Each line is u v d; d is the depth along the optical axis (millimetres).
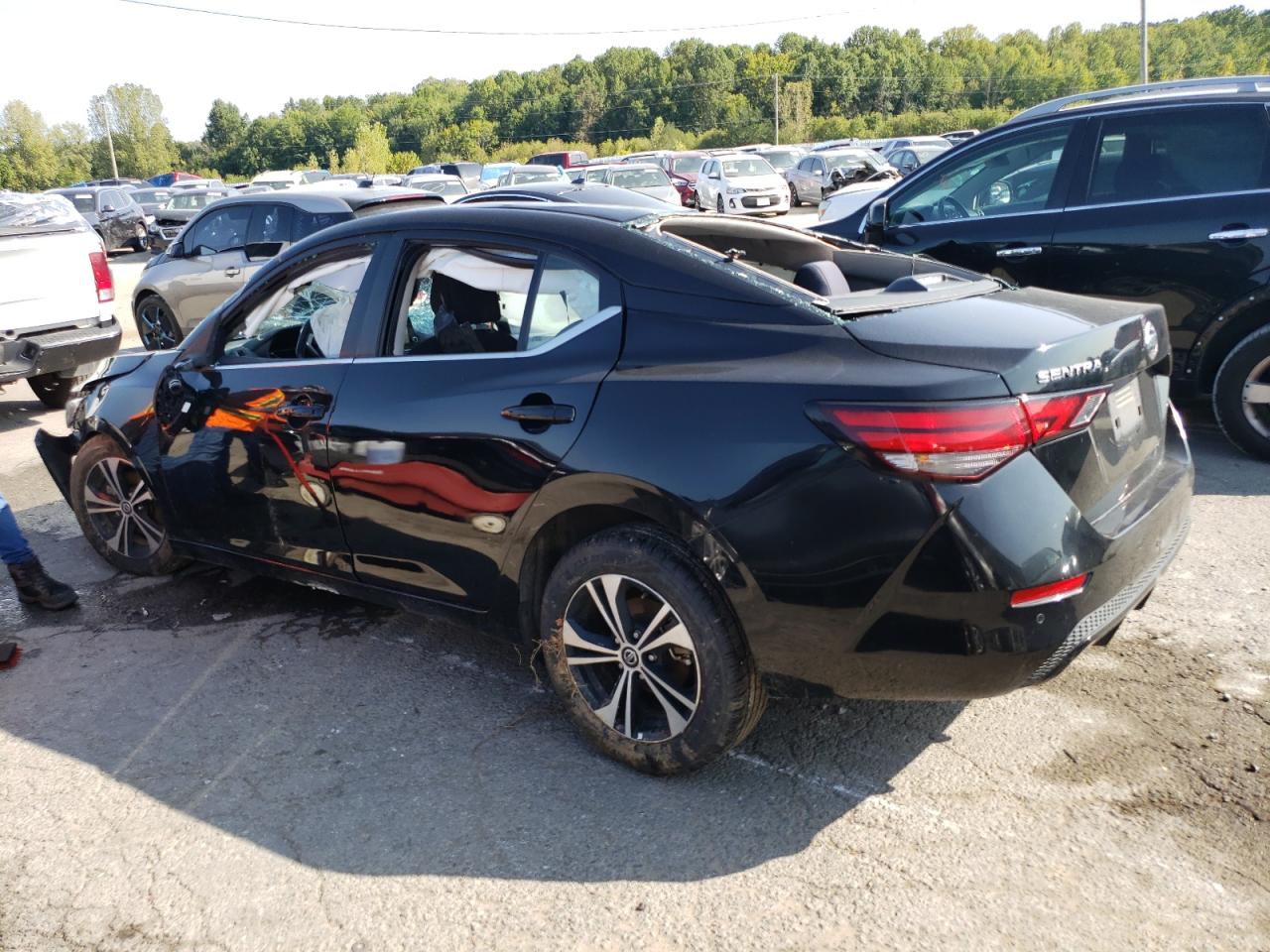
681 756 2861
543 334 3057
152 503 4496
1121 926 2320
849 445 2430
